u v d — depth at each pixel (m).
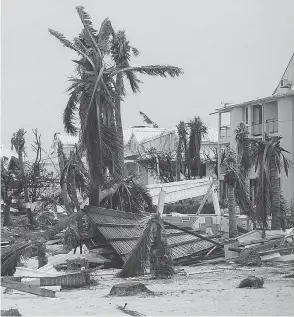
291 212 37.62
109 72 27.70
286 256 24.55
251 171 36.84
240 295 15.50
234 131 44.38
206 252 25.30
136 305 14.22
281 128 43.78
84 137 26.52
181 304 14.11
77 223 25.39
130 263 20.11
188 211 44.53
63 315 13.05
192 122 54.84
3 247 23.36
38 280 18.14
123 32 32.03
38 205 45.03
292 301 14.32
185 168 57.56
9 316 13.09
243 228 32.19
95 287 18.23
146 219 20.25
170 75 28.75
